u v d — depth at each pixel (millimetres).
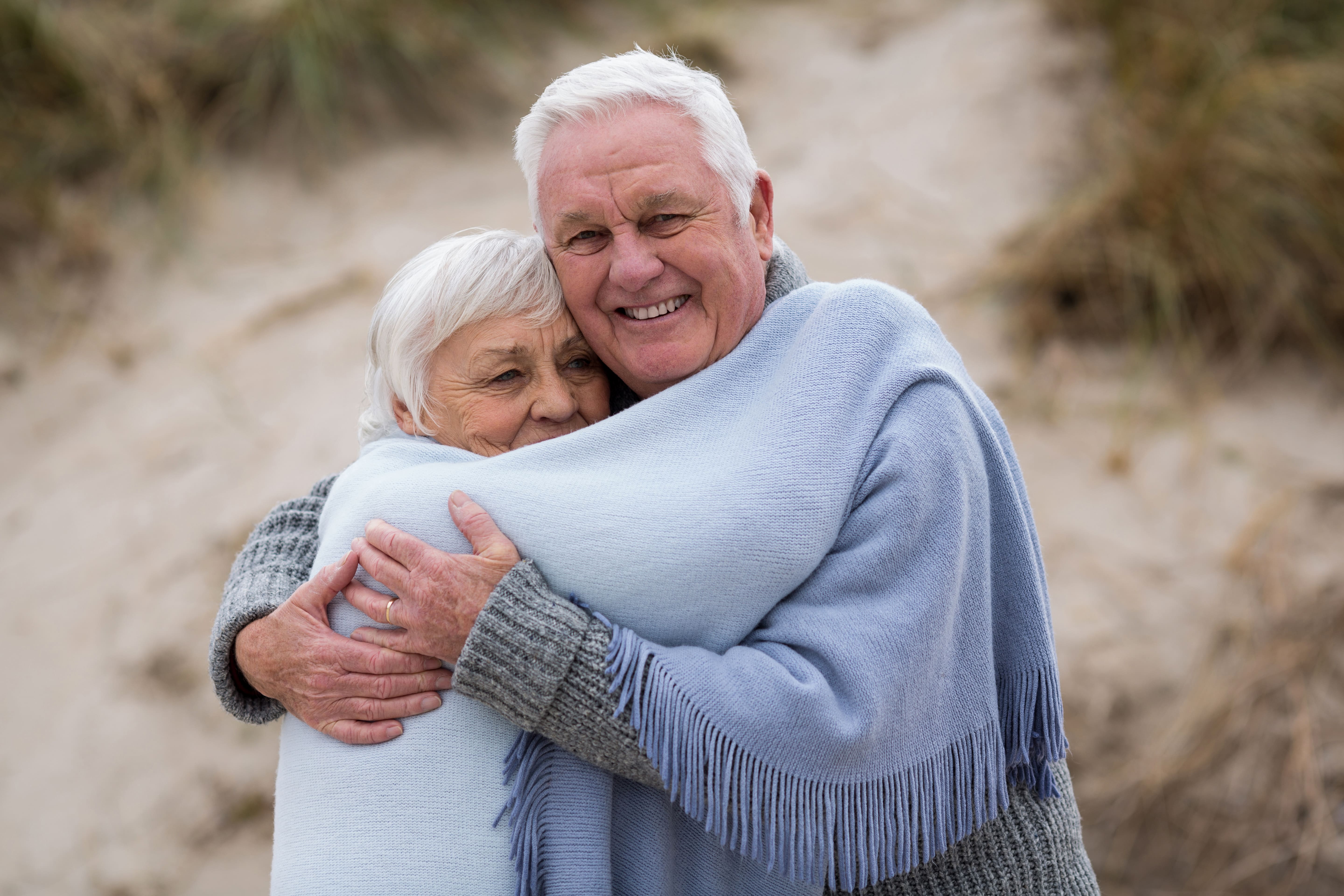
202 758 3490
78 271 4441
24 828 3432
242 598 1598
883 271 4195
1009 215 4293
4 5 4527
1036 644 1539
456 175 4645
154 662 3613
